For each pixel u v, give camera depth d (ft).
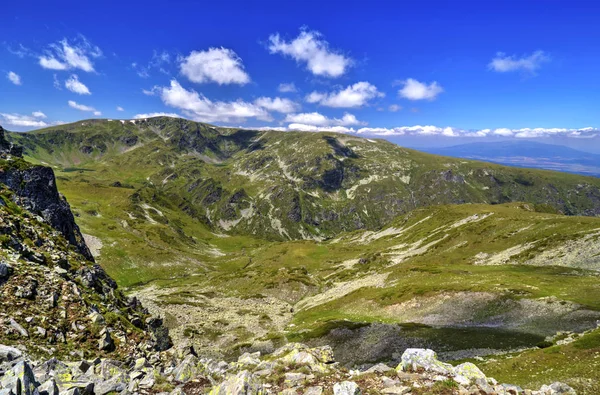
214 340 278.05
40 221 152.97
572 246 326.65
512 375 116.98
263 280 497.87
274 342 243.81
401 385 54.95
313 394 53.52
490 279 277.85
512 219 477.36
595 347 117.50
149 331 131.03
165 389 56.75
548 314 188.03
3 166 211.00
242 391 51.37
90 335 86.94
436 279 315.78
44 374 52.24
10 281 88.89
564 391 56.44
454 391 52.44
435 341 183.83
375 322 240.12
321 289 458.91
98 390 51.42
